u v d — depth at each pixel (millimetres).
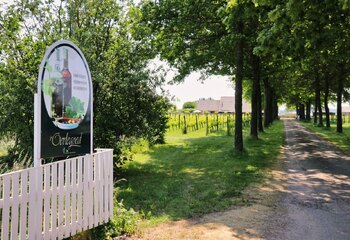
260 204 7453
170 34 15711
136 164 13516
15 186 4109
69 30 10148
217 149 17844
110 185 5824
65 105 5453
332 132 29281
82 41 9750
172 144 21359
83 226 5156
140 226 5977
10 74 8594
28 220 4297
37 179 4410
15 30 9125
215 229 5855
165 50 15836
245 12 10023
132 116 10609
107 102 10508
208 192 8430
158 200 7852
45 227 4531
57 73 5297
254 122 21734
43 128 5016
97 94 10273
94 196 5418
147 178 10680
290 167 12281
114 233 5586
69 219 4906
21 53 9094
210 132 32188
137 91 10484
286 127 39812
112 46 10734
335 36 10609
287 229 5914
